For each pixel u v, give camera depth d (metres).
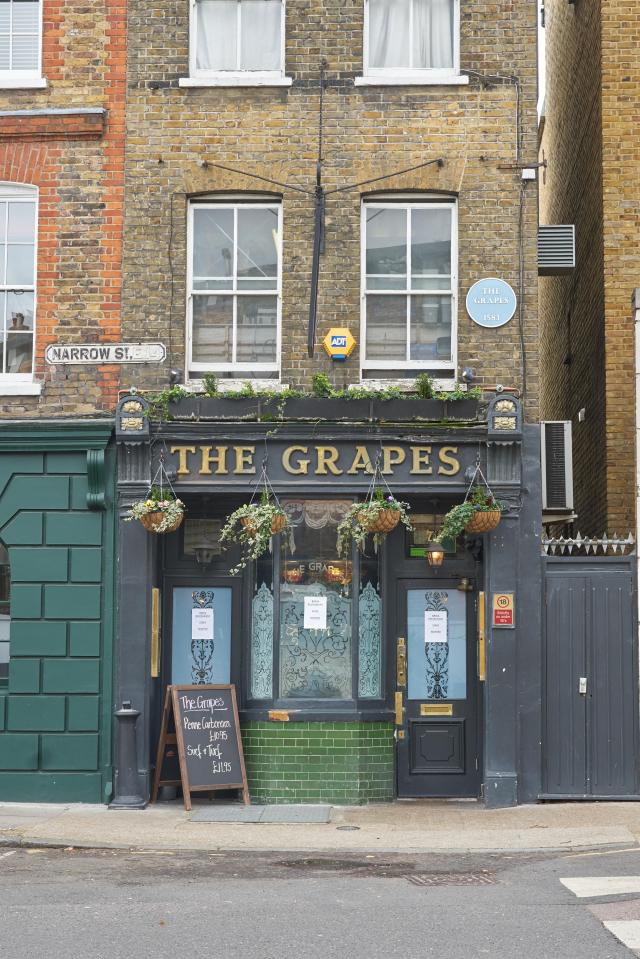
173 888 8.91
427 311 13.55
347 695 13.12
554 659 12.99
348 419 12.98
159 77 13.63
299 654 13.17
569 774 12.89
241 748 12.86
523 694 12.91
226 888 8.91
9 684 13.11
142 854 10.51
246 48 13.79
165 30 13.68
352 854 10.49
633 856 10.30
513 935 7.40
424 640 13.73
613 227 14.45
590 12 15.52
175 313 13.42
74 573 13.14
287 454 13.02
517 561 13.00
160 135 13.57
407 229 13.61
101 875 9.47
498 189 13.37
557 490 13.29
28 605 13.15
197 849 10.67
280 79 13.51
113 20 13.73
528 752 12.88
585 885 8.95
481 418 13.05
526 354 13.23
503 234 13.34
